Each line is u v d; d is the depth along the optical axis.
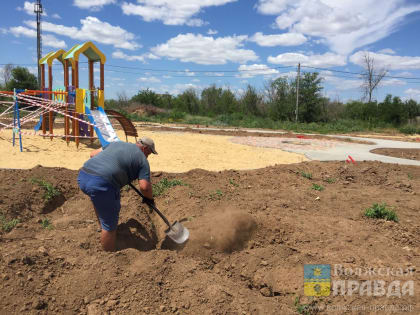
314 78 36.81
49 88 12.33
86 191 3.66
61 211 5.07
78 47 10.94
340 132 27.41
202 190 5.93
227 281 3.25
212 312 2.75
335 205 5.73
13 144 9.77
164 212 5.19
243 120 34.44
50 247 3.63
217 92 46.66
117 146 3.82
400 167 9.32
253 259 3.74
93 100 10.73
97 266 3.26
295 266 3.51
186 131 20.25
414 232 4.56
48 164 7.82
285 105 37.84
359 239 4.18
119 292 2.95
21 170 6.11
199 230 4.38
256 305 2.86
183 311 2.78
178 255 3.71
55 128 15.55
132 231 4.42
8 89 36.28
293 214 5.10
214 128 25.67
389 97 37.56
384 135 26.56
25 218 4.61
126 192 5.61
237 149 12.77
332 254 3.73
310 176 7.54
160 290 3.02
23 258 3.17
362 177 7.77
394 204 5.84
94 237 4.05
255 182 6.78
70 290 2.94
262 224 4.57
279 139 17.64
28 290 2.84
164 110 41.69
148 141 4.11
